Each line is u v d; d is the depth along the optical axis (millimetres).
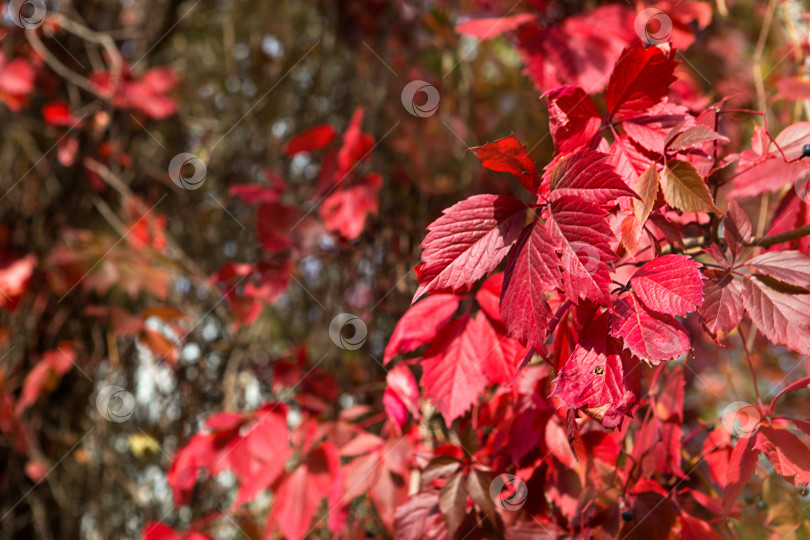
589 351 912
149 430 1929
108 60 2072
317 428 1296
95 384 1952
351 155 1514
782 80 1225
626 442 1125
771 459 943
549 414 1071
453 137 1812
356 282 1691
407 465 1203
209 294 1970
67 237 1735
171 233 2049
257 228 1558
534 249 924
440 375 1091
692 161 986
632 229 922
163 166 2102
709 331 935
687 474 1102
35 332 1928
